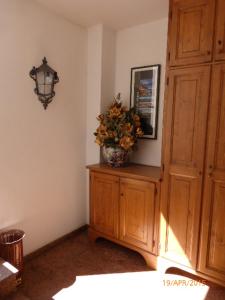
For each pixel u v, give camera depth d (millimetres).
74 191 2682
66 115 2473
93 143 2695
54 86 2293
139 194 2145
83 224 2834
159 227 2053
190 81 1776
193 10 1713
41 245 2354
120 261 2242
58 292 1830
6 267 1729
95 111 2635
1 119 1896
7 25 1859
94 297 1787
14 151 2018
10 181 2010
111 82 2686
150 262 2137
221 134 1692
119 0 1995
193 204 1853
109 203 2367
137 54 2543
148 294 1824
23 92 2031
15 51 1934
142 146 2592
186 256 1935
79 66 2551
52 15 2203
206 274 1854
